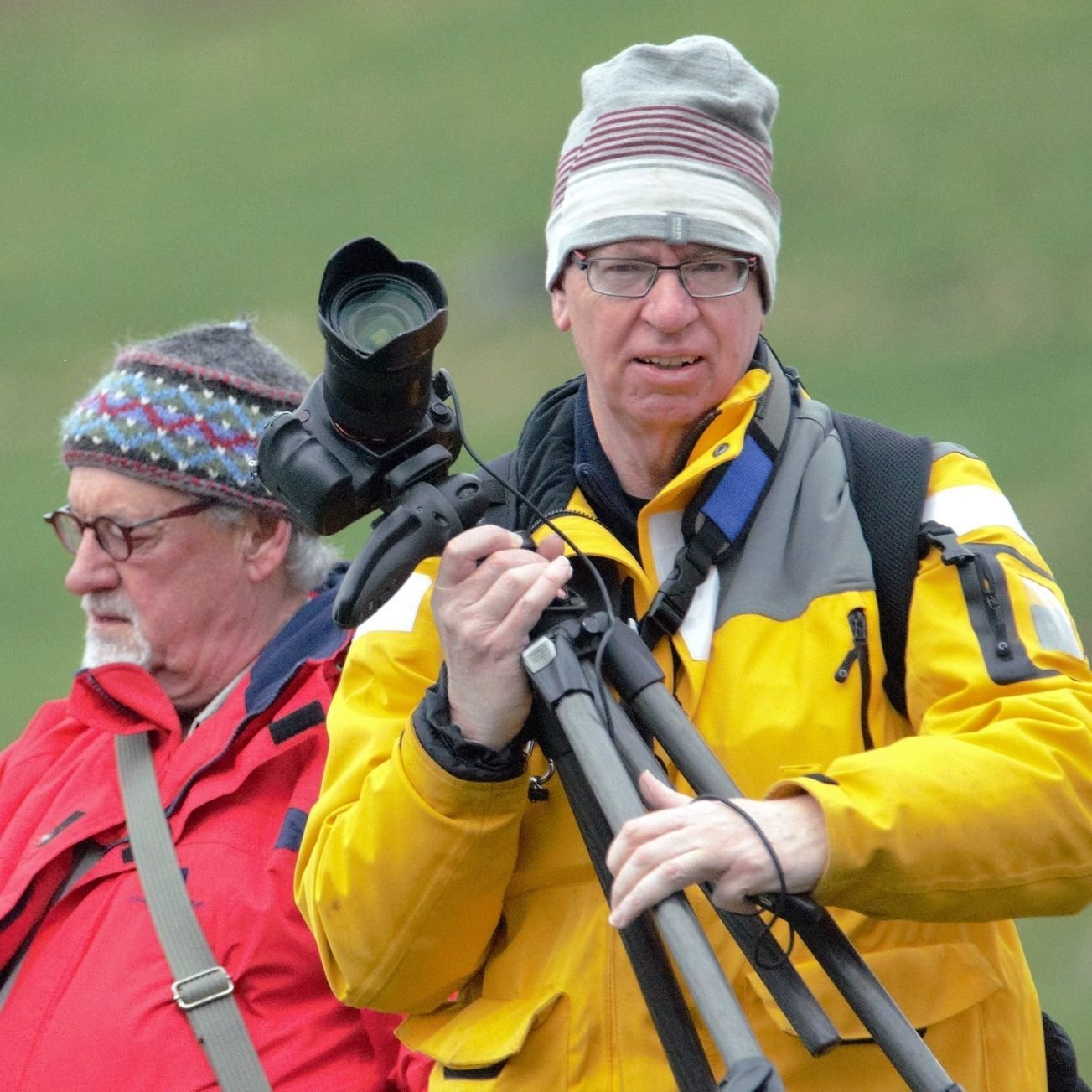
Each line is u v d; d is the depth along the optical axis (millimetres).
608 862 9570
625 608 10859
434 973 10711
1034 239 102250
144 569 14445
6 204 128750
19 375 99875
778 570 10695
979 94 119625
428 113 138250
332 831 10812
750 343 11023
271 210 124812
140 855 13531
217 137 138375
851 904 9695
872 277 100188
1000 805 9680
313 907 10945
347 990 10891
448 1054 10656
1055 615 10414
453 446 10438
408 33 153875
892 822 9547
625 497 11273
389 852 10469
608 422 11195
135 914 13414
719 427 10914
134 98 148125
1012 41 125250
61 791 14406
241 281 113500
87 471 14562
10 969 13758
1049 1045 11141
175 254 118312
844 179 111188
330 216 122562
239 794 13703
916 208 106312
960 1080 10281
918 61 125125
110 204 128375
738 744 10414
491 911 10641
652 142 10859
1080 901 9961
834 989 10281
